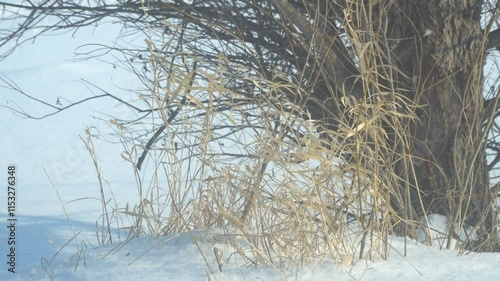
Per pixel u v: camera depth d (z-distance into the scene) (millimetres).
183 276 4250
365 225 4738
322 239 4730
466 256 4605
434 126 6504
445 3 6473
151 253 4750
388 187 4656
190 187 5102
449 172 6457
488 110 7137
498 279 4031
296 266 4309
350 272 4199
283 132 4773
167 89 4684
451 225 5258
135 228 5457
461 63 6551
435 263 4355
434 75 6500
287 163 4441
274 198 4508
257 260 4363
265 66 7488
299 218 4473
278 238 4551
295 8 6348
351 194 4457
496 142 8305
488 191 6145
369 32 5434
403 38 6480
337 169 4469
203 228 5059
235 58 7535
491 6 7422
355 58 6543
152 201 5277
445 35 6484
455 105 6535
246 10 7730
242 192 4613
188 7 7508
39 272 4664
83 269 4547
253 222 5148
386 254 4488
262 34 7578
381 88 6500
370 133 4664
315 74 6926
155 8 7809
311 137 4414
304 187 4598
